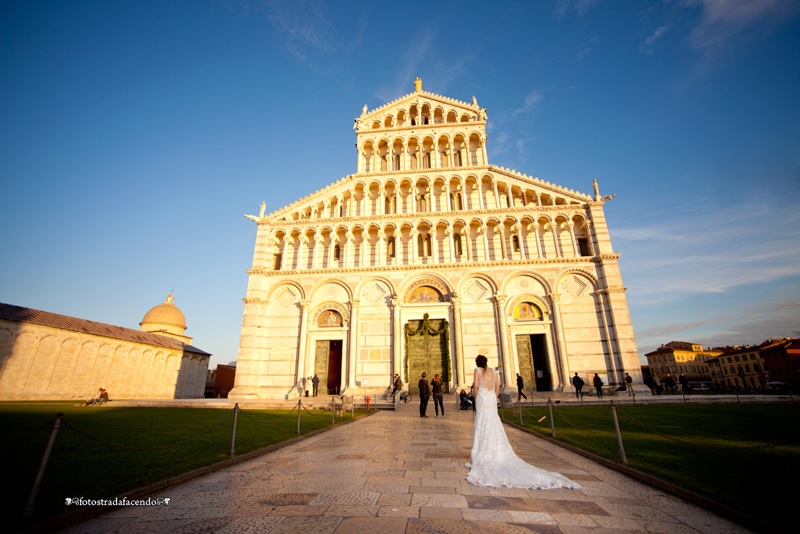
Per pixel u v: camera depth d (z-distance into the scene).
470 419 20.08
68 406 30.53
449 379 33.00
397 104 43.12
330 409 26.61
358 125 42.31
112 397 48.38
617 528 5.54
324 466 9.46
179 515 6.12
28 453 10.90
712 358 103.19
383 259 36.66
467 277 35.31
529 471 8.05
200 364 66.31
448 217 37.16
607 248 34.47
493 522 5.71
